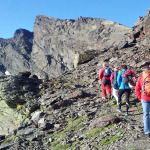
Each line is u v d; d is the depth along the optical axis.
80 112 9.62
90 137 6.65
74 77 17.14
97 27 169.75
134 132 5.89
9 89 14.33
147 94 5.42
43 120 10.04
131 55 17.98
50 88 14.27
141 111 8.10
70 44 173.38
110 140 5.86
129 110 8.49
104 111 9.02
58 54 179.88
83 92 12.69
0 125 14.66
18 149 8.00
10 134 10.41
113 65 16.97
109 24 168.88
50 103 11.73
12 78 15.09
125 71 7.96
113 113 8.45
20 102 13.91
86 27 183.25
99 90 13.02
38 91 14.30
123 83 7.89
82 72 18.17
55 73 175.88
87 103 10.69
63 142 7.28
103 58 20.69
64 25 198.88
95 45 155.12
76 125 8.49
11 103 14.16
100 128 6.96
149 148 4.77
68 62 169.25
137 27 27.92
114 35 150.88
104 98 10.93
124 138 5.68
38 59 196.75
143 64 14.80
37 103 12.61
